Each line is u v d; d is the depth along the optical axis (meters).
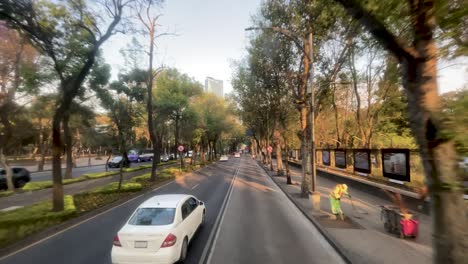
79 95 23.56
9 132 21.20
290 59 22.05
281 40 20.78
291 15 17.48
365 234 9.87
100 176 30.88
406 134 24.06
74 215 13.00
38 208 13.55
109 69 23.38
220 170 42.84
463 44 4.03
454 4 3.93
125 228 7.51
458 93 4.12
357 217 12.35
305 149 18.25
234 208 15.24
